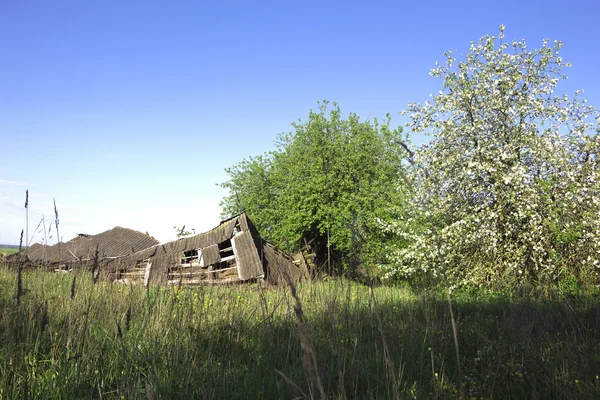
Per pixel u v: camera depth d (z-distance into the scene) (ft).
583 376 14.06
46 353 16.01
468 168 51.44
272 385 13.83
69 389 13.19
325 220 86.17
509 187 50.14
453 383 14.02
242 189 118.73
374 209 83.15
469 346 18.88
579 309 24.22
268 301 23.72
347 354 15.46
